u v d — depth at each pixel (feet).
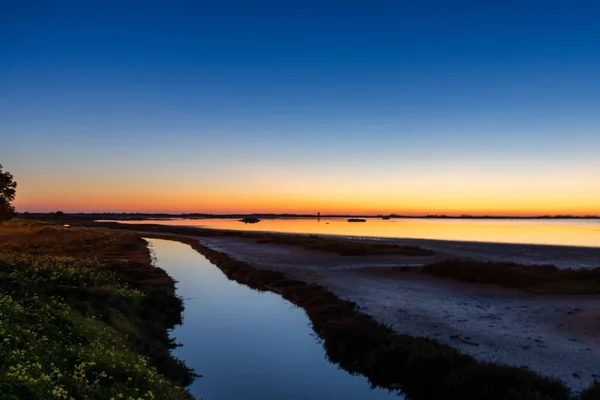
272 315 70.64
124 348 39.06
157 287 82.99
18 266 61.36
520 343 50.55
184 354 50.47
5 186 152.46
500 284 91.45
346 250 168.04
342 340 50.16
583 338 52.21
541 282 88.94
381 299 77.30
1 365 22.81
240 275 113.60
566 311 65.87
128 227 444.55
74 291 56.08
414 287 89.92
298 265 130.93
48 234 230.07
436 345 47.11
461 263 105.50
